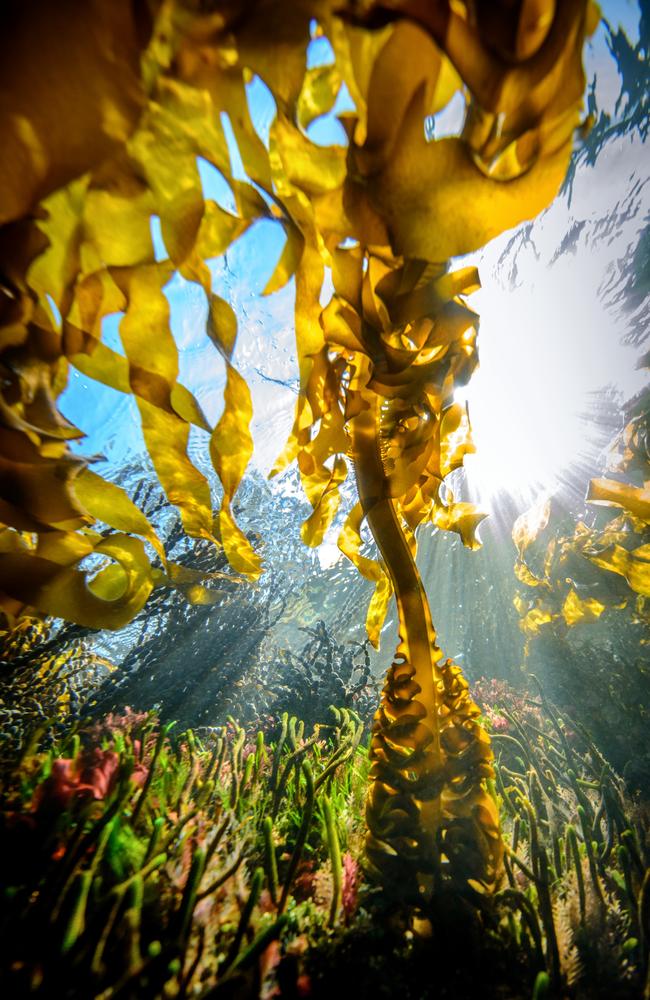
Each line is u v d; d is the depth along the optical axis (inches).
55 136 7.6
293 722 22.1
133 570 12.5
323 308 11.9
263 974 7.7
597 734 29.1
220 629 43.9
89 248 11.0
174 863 9.2
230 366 11.0
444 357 11.7
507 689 49.0
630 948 9.9
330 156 10.2
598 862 13.4
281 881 11.7
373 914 9.9
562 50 7.5
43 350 10.7
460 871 10.3
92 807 9.3
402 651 11.6
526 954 9.9
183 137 9.2
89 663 30.5
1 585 11.5
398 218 8.2
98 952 6.8
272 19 8.4
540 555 50.5
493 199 7.9
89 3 7.2
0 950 6.6
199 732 34.9
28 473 10.8
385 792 10.9
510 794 18.1
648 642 39.1
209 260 11.1
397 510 14.3
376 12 7.7
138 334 10.3
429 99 8.0
